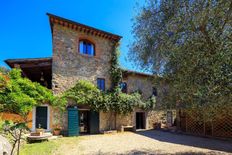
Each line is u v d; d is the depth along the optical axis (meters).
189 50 4.93
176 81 5.34
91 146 9.77
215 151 8.34
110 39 17.08
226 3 4.45
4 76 7.27
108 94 15.86
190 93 4.84
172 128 17.19
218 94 4.33
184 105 5.59
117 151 8.63
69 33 15.08
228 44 4.38
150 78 7.57
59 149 9.05
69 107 14.11
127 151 8.62
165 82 6.40
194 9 4.92
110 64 16.86
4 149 5.43
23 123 5.89
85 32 15.78
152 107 18.78
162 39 5.92
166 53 5.67
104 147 9.53
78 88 14.64
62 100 13.45
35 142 10.96
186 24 5.04
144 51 6.96
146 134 14.50
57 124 13.61
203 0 4.81
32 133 11.38
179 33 5.26
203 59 4.58
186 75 4.87
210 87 4.35
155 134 14.45
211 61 4.41
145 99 18.55
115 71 16.62
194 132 13.91
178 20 5.15
